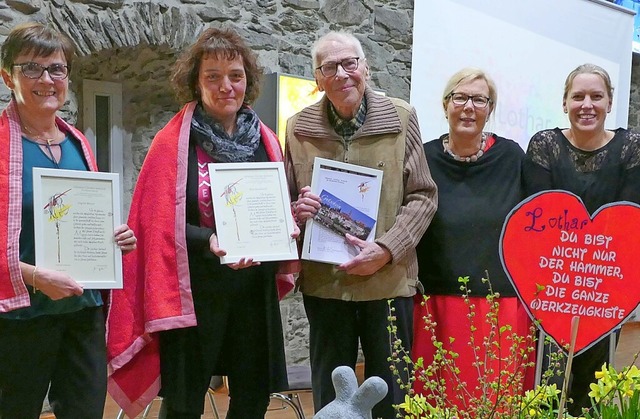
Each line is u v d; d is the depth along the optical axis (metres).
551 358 1.30
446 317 2.21
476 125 2.25
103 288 1.73
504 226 1.46
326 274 2.08
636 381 1.25
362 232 2.03
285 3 4.17
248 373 2.01
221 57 1.93
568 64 5.39
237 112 2.05
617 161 2.25
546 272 1.46
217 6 3.88
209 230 1.93
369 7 4.55
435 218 2.24
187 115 2.00
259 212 1.96
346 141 2.10
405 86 4.77
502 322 2.16
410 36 4.75
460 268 2.20
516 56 5.03
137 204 1.99
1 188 1.62
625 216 1.44
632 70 6.46
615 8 5.67
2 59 1.72
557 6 5.25
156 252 1.91
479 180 2.27
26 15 3.23
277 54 4.15
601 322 1.45
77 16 3.37
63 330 1.75
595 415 1.33
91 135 3.91
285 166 2.17
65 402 1.77
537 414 1.25
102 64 3.82
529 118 5.16
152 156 1.98
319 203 2.02
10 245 1.61
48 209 1.68
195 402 1.97
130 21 3.54
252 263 1.90
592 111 2.29
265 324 2.01
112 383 1.98
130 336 1.96
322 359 2.13
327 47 2.05
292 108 4.05
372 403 1.03
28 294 1.63
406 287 2.08
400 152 2.08
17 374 1.69
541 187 2.27
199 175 1.97
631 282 1.44
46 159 1.72
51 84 1.68
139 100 4.09
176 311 1.89
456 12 4.63
